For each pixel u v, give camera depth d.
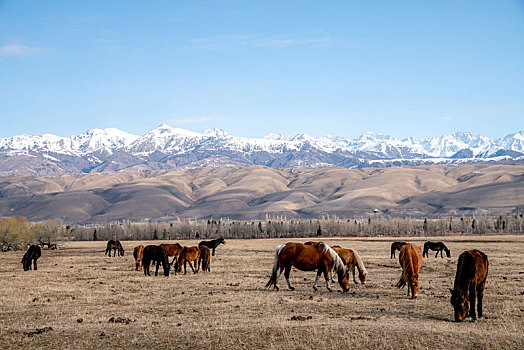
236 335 15.09
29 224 97.75
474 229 173.12
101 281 31.28
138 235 170.25
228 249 72.06
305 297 23.53
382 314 18.89
